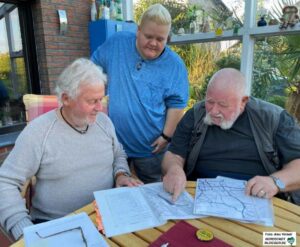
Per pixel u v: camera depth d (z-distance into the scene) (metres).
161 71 1.67
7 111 2.99
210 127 1.33
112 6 3.29
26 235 0.83
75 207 1.23
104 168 1.30
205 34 2.78
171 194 1.11
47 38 3.01
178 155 1.42
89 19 3.41
